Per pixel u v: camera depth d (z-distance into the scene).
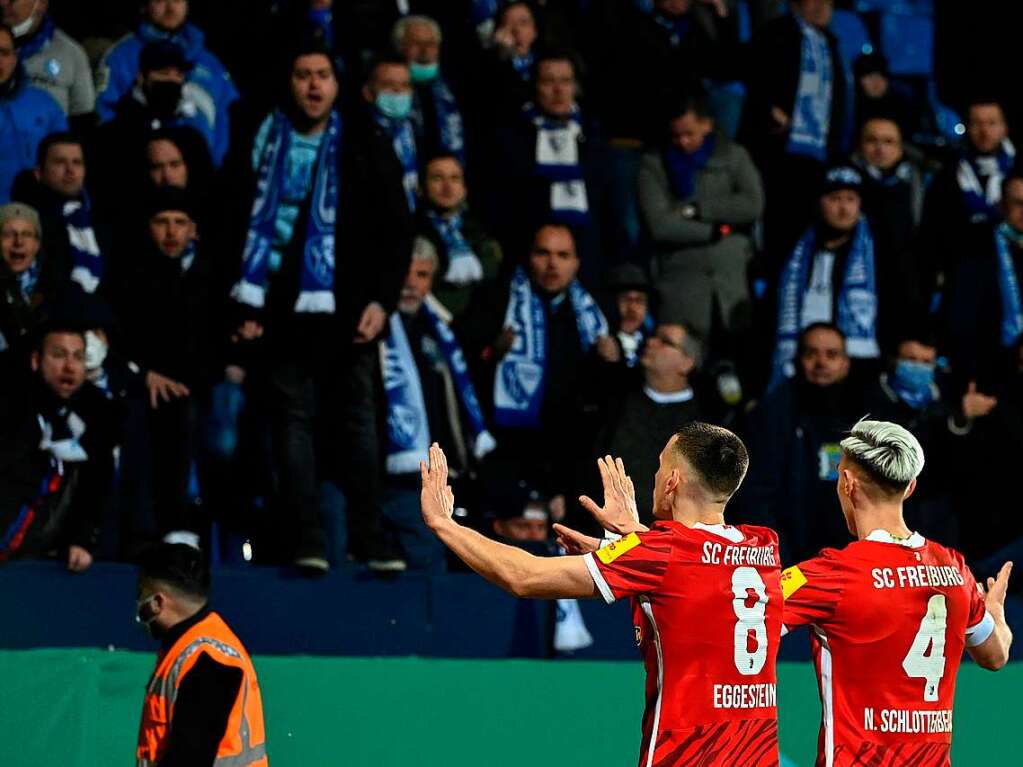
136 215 31.05
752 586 19.34
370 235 30.75
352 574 29.62
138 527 29.55
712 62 43.62
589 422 32.50
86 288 30.84
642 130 41.16
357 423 30.19
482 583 30.28
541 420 32.88
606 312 35.16
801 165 41.38
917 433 33.91
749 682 19.25
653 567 19.02
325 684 27.72
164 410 29.84
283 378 30.03
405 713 27.97
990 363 35.94
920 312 37.25
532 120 37.41
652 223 37.22
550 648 30.34
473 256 34.84
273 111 30.98
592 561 18.92
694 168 37.50
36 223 29.75
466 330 33.16
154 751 20.03
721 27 44.00
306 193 30.66
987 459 33.69
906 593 19.86
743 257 37.78
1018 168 37.84
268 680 27.47
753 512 31.95
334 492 30.73
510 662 28.64
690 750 18.98
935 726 20.00
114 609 28.08
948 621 20.12
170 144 32.19
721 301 37.28
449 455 31.48
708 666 19.09
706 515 19.58
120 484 29.67
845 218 36.47
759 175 38.66
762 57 41.94
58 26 37.69
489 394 32.88
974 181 39.47
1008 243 37.84
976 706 30.52
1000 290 37.56
